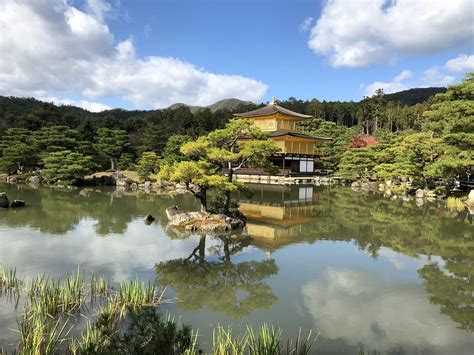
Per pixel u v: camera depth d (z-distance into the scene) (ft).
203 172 75.92
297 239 72.28
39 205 105.60
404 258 60.08
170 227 79.51
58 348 29.60
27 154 175.83
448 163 108.99
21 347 29.40
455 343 33.30
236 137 83.76
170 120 338.13
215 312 38.50
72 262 53.88
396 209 110.11
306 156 217.77
